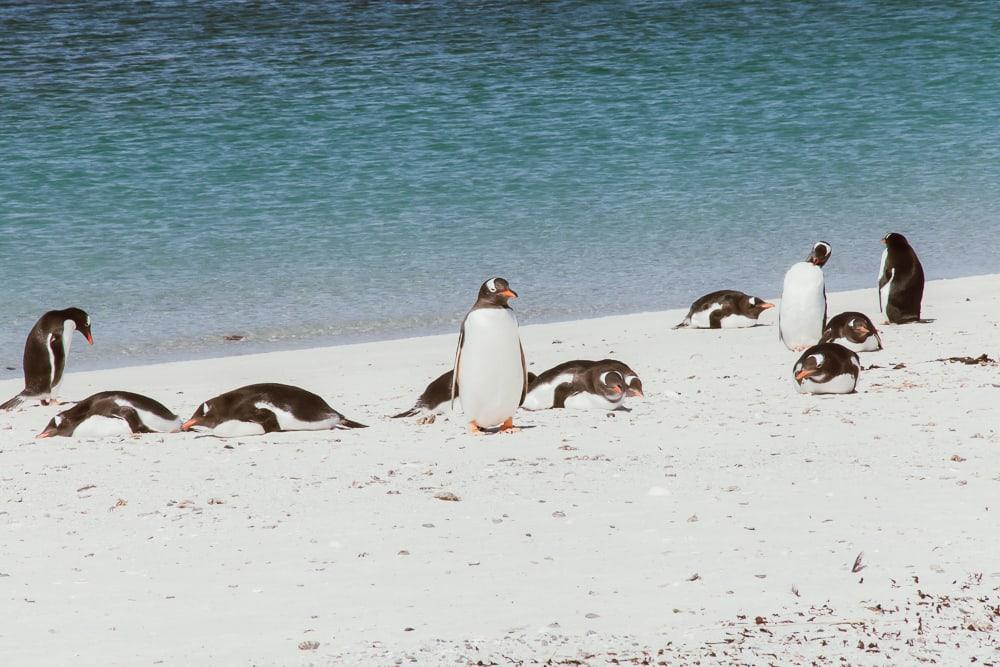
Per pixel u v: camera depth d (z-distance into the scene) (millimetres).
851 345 33688
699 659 12969
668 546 17000
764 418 25531
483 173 66812
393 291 46000
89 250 52375
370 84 90625
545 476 20953
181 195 62500
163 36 112500
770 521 18047
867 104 83438
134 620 14539
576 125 78125
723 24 114812
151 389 32906
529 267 49312
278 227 56438
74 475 21891
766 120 79312
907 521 17859
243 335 40594
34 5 131750
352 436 25172
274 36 111938
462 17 121750
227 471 21938
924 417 24969
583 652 13172
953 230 54531
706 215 57938
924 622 14031
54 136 75500
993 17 113375
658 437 24031
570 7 127562
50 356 31234
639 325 39844
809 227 55594
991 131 75250
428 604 14891
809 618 14203
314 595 15305
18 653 13547
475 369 24344
